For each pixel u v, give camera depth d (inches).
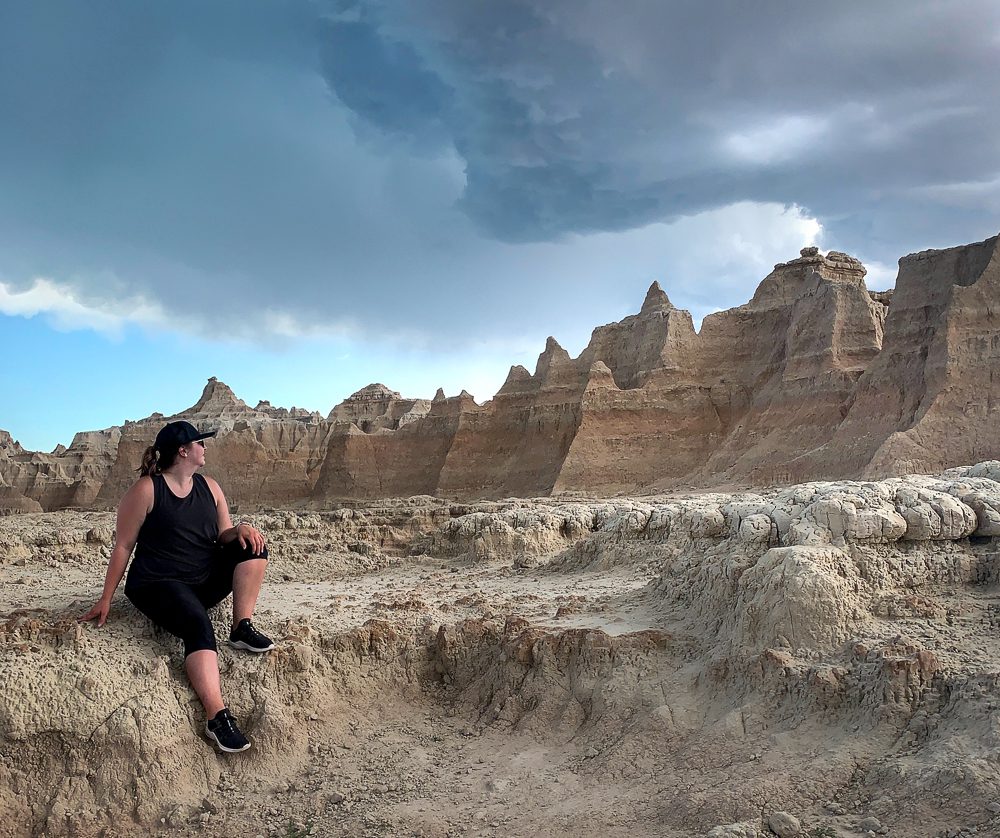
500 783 269.9
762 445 1601.9
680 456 1841.8
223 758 282.7
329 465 2493.8
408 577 627.5
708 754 261.9
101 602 299.6
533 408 2150.6
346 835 246.8
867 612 296.0
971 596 304.7
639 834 232.4
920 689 256.1
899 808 219.0
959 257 1434.5
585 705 309.4
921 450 1214.3
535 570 613.6
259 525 847.1
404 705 331.3
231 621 331.3
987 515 327.9
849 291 1688.0
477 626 356.5
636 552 571.2
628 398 1913.1
